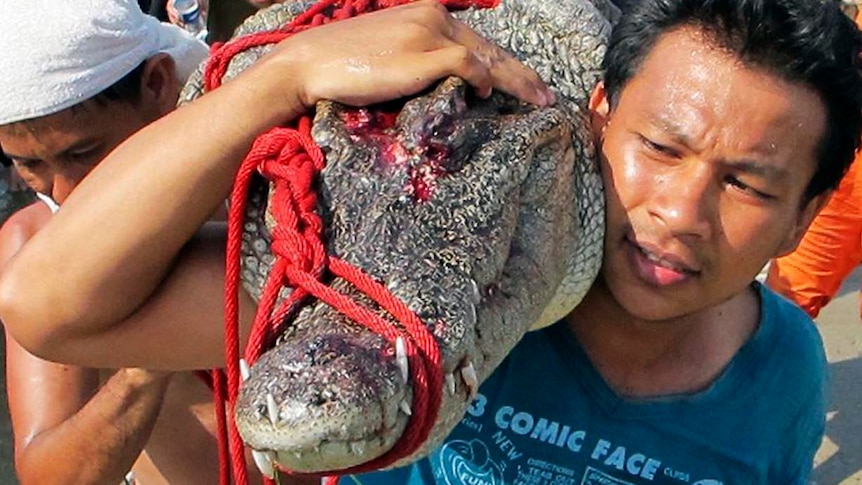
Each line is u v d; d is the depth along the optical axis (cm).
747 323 194
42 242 169
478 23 213
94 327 171
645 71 171
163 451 245
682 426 188
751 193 166
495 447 193
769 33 160
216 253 180
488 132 174
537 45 206
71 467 221
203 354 181
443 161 167
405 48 170
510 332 167
